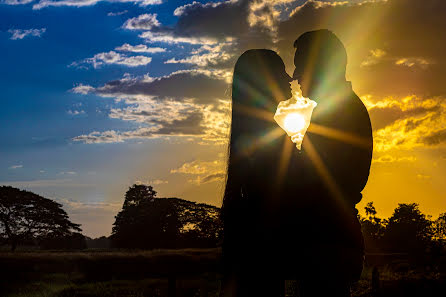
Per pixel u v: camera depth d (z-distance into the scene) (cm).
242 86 363
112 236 3203
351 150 359
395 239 2742
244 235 342
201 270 1695
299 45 389
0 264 1895
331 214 342
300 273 340
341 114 366
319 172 350
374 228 2880
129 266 1844
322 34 385
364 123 366
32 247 6694
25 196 6612
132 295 1513
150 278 1773
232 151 356
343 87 377
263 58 367
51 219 6600
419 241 2641
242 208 344
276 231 338
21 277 1831
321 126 364
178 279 1620
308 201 343
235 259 343
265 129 357
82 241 6650
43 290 1667
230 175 352
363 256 349
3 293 1647
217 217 361
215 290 1409
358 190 358
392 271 1930
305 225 339
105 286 1666
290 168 349
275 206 341
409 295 1258
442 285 1283
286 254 338
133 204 3459
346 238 340
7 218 6494
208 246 1886
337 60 381
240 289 341
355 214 353
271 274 339
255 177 347
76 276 1870
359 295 1248
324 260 336
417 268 1967
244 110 361
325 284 337
